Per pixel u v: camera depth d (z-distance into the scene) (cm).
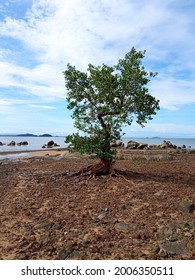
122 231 1126
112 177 1994
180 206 1380
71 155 4106
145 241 1028
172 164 2989
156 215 1294
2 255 945
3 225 1219
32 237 1063
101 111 2003
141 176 2128
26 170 2609
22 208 1441
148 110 1980
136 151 4800
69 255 933
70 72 2034
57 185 1897
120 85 1980
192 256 922
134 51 2030
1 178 2247
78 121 2025
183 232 1092
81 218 1272
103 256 927
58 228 1156
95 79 1962
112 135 2030
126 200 1524
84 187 1823
